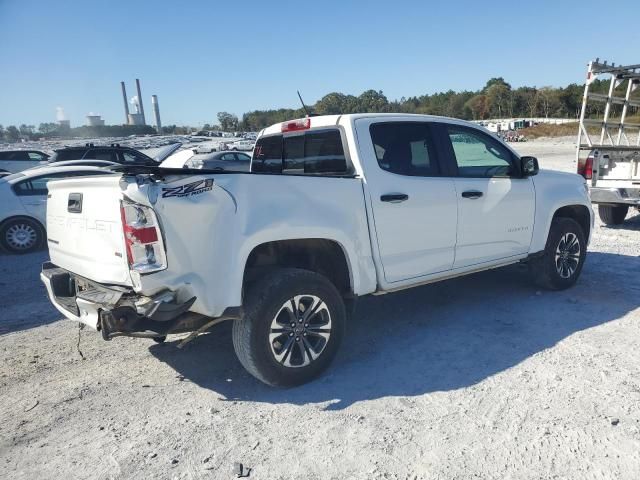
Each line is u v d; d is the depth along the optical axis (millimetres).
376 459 2869
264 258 3916
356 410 3408
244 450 3010
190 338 3561
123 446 3098
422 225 4402
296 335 3693
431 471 2744
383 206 4133
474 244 4855
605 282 6043
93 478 2805
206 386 3859
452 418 3248
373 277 4133
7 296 6496
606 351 4109
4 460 3010
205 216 3277
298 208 3654
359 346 4488
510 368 3896
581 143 9469
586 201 5945
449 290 5984
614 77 9742
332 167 4332
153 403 3621
